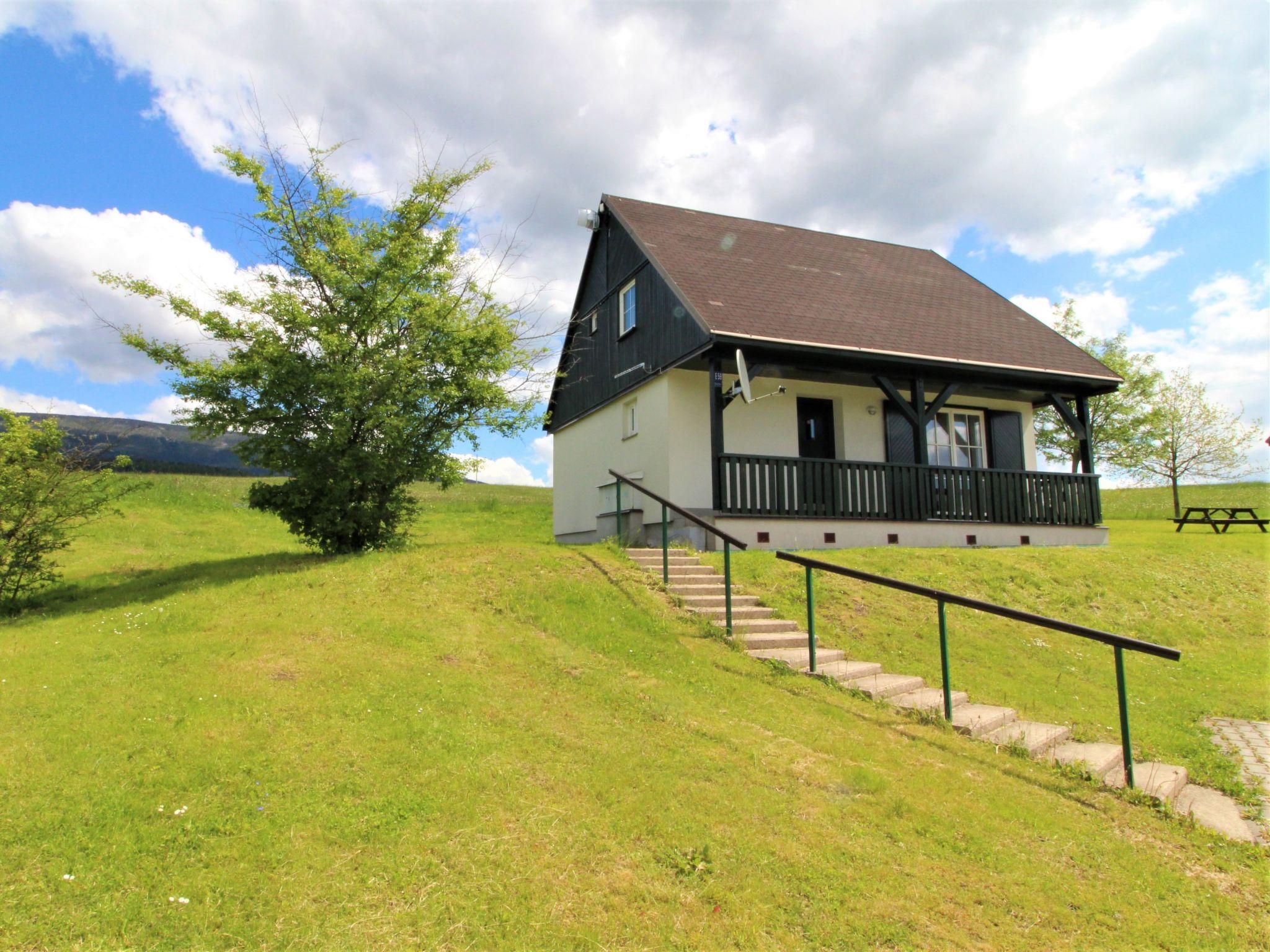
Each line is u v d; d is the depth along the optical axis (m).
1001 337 15.30
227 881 3.58
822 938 3.55
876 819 4.63
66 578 11.02
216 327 9.63
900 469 13.48
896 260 18.36
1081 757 6.13
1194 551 14.70
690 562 10.55
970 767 5.65
